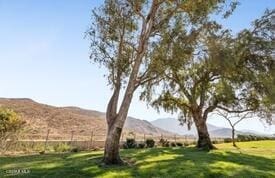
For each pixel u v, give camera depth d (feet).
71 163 76.23
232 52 108.06
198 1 82.94
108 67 83.71
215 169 73.82
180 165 75.72
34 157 90.48
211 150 122.62
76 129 267.39
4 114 107.14
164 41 82.38
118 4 84.89
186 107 137.08
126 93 78.54
